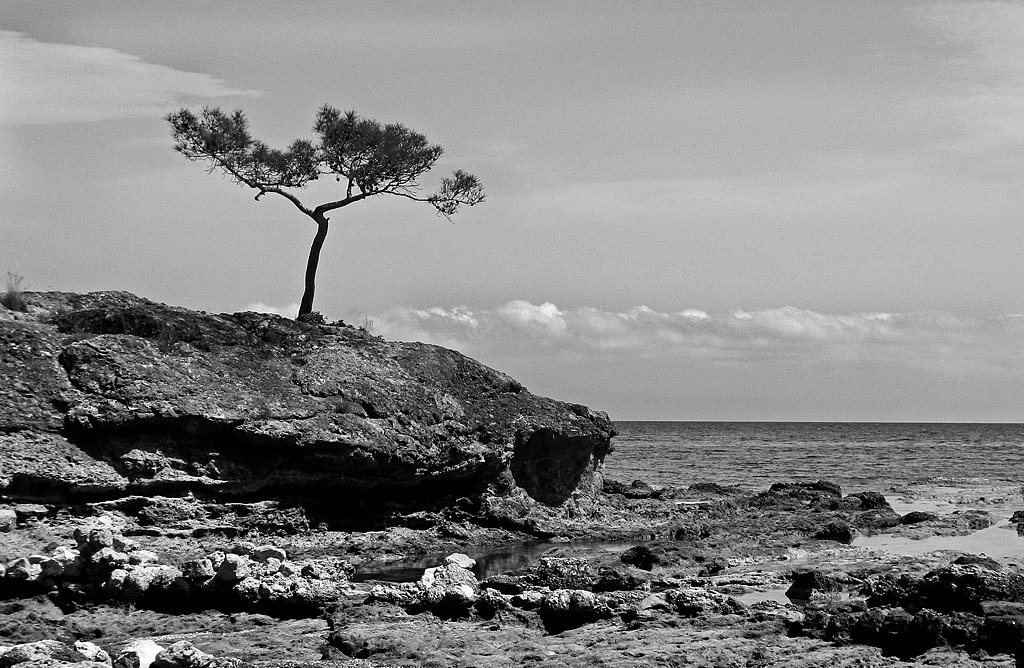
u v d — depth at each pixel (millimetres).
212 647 19031
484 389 37625
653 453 102625
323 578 23750
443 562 28047
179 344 33156
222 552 25078
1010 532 34625
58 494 28828
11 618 21281
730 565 27438
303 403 32812
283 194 40219
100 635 20391
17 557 23953
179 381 31531
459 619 20844
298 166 40188
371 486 33344
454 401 36188
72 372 30984
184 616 21344
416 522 33625
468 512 35000
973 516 37438
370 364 35656
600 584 23469
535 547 32312
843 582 23562
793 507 40031
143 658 17672
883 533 34000
